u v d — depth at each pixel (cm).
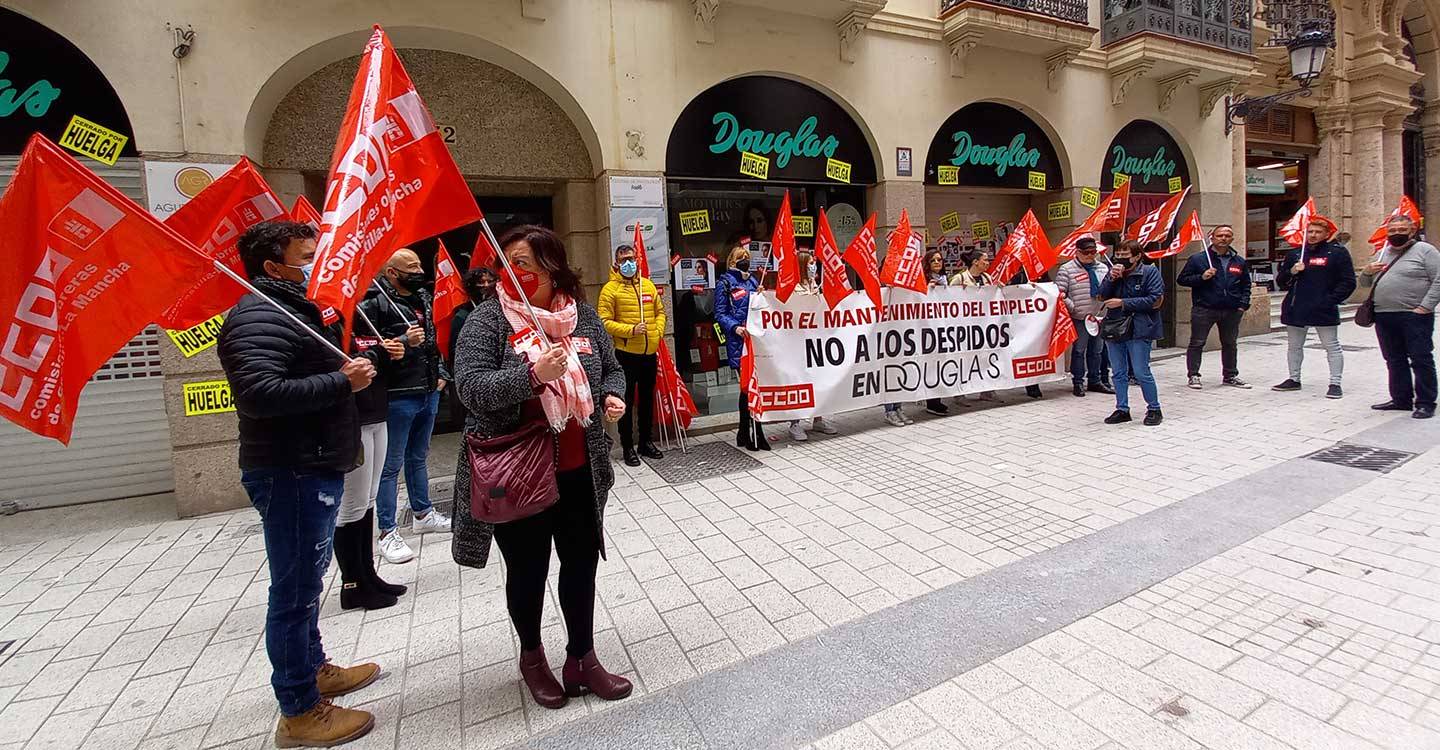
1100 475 497
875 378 662
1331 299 696
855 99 766
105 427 548
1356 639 276
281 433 227
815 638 296
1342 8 1366
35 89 502
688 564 380
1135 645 278
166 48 493
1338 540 367
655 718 247
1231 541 372
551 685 259
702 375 784
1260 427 601
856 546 393
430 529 459
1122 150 1009
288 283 240
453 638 315
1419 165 1653
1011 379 747
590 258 678
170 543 458
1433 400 602
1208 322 795
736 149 718
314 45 531
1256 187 1358
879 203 804
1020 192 973
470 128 624
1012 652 277
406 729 248
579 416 233
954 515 434
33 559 435
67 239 206
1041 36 827
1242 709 237
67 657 314
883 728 235
